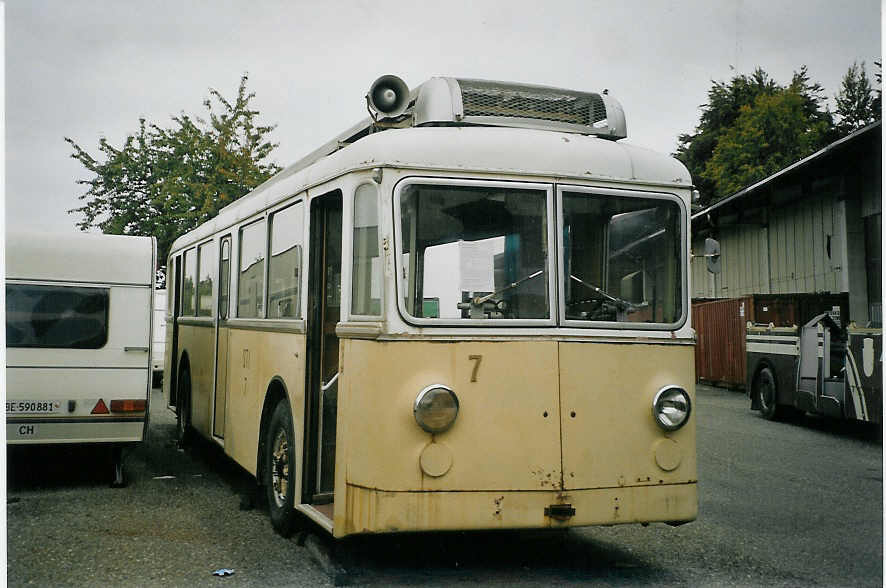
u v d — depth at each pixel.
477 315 5.19
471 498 5.00
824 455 10.94
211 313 9.32
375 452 5.02
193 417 10.17
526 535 6.68
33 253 7.99
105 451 10.41
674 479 5.34
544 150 5.45
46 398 7.87
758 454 10.99
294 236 6.53
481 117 5.79
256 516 7.18
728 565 5.94
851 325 12.03
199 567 5.68
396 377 5.02
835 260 18.64
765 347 14.80
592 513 5.14
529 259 5.33
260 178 24.36
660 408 5.32
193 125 24.78
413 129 5.41
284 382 6.46
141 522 6.92
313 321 6.11
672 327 5.51
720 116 37.88
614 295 5.45
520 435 5.08
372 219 5.28
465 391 5.05
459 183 5.27
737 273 24.17
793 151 31.97
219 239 9.13
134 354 8.18
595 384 5.23
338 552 5.97
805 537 6.75
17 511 7.27
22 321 7.88
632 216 5.56
